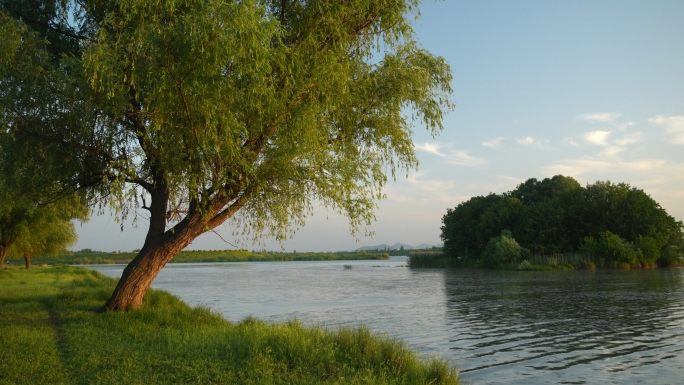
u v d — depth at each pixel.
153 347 10.65
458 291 37.69
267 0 13.59
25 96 12.55
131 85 12.30
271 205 14.60
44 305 19.56
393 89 14.87
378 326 20.55
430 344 16.53
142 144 14.06
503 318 22.75
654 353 14.94
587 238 71.12
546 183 94.06
